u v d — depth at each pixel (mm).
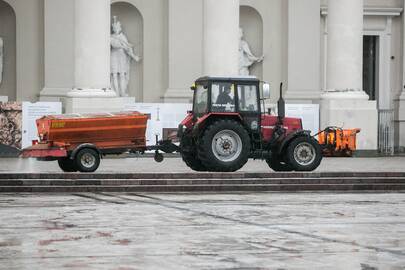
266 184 38281
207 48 56375
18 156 53250
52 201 32812
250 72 65188
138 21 63281
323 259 21188
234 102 42906
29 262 20578
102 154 43000
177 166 46500
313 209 30812
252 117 42969
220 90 42875
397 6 66938
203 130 42344
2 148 53062
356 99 58312
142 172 40250
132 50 63062
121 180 37906
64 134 42250
